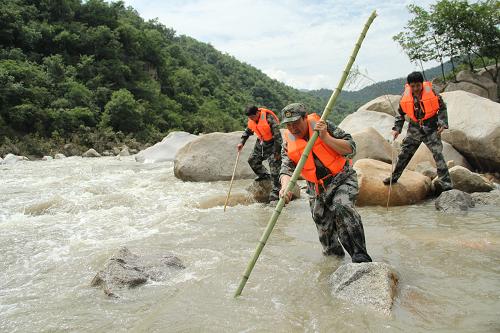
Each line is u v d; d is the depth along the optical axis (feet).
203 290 12.26
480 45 55.16
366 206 23.72
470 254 14.62
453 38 56.34
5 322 10.69
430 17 56.44
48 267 14.79
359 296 11.33
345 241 13.74
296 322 10.28
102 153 101.45
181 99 209.77
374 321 10.16
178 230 19.40
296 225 20.25
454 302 11.11
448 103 35.60
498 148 30.35
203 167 34.94
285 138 13.99
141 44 199.72
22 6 155.22
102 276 12.90
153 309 11.14
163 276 13.28
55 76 129.59
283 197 12.21
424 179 25.34
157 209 24.25
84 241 17.81
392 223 19.66
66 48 157.17
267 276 13.32
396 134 24.13
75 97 125.49
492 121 31.27
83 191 30.01
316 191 14.24
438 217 20.47
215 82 301.02
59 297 12.15
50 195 29.09
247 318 10.51
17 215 23.44
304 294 11.95
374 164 26.48
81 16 174.50
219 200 25.41
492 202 22.75
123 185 33.12
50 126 108.27
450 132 33.40
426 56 58.90
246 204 25.68
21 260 15.64
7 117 102.17
